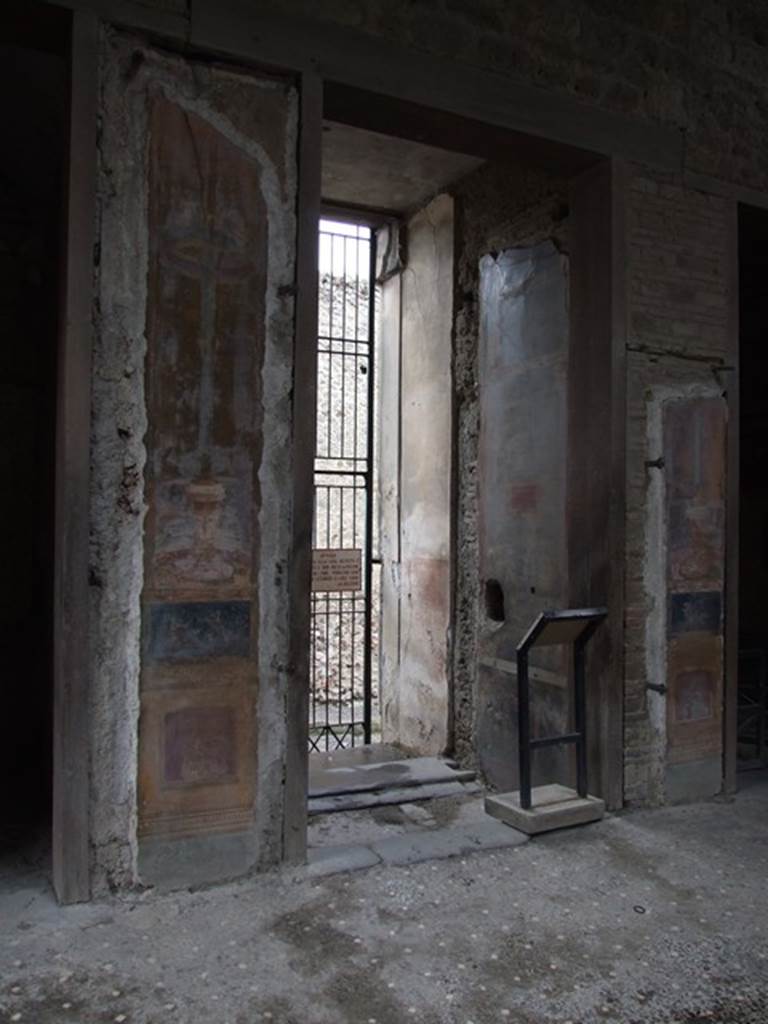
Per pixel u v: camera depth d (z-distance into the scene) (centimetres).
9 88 407
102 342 311
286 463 342
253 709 335
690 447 447
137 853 316
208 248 329
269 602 339
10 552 488
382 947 286
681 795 442
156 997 254
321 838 411
